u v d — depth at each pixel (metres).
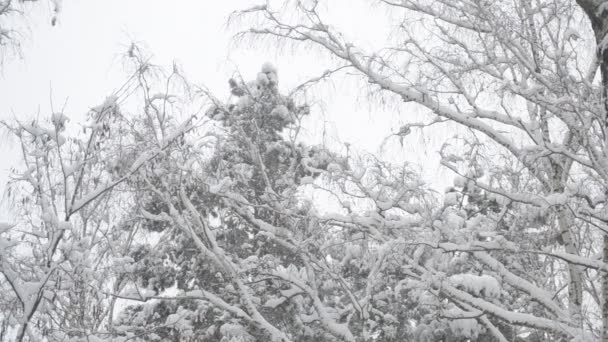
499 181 10.47
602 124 7.29
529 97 8.27
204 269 12.12
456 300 9.85
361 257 11.06
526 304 11.79
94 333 9.73
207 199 12.04
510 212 11.30
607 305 7.99
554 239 9.65
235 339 11.35
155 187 10.83
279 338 9.80
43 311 8.87
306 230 10.90
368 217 10.21
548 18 8.99
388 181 10.55
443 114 9.14
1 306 8.59
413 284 10.30
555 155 9.47
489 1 9.16
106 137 8.86
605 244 8.20
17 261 8.59
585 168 9.47
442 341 11.10
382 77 9.37
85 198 8.49
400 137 9.89
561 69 7.73
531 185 11.59
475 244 8.73
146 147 10.15
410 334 11.84
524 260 12.14
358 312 10.28
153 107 10.05
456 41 9.51
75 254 8.28
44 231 8.55
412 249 10.53
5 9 8.03
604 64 6.79
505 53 8.84
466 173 10.37
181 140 10.11
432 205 10.18
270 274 10.60
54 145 8.71
